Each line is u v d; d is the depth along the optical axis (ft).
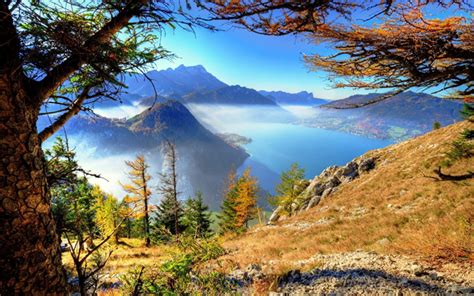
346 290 22.94
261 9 8.38
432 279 23.27
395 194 72.74
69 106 9.26
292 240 59.98
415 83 13.42
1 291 6.60
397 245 35.32
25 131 6.97
